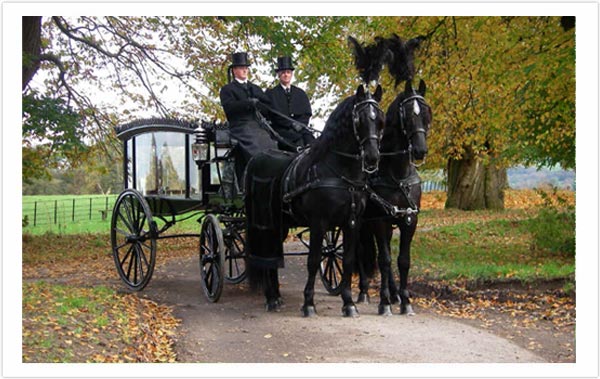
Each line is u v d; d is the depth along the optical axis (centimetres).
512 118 1466
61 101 1680
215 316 934
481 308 990
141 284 1137
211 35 1975
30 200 3042
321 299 1076
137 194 1155
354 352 724
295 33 1767
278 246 982
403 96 902
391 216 914
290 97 1088
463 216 2572
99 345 698
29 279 1344
